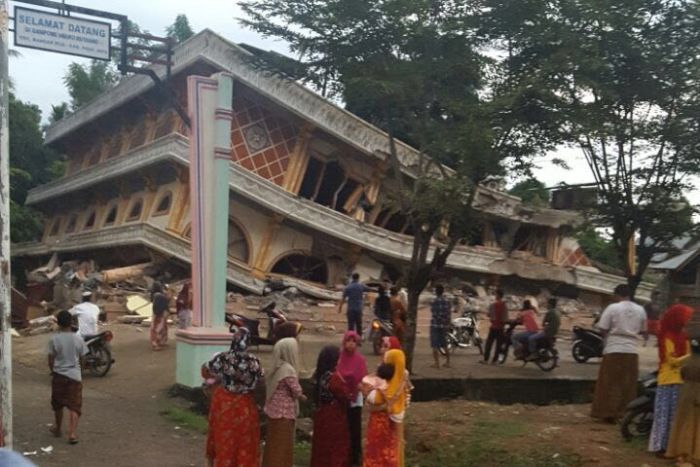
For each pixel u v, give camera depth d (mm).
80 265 29688
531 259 33781
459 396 13141
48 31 8352
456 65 11969
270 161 27875
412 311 12984
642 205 13781
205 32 25812
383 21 11930
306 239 28500
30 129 48031
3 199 5309
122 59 11211
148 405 11078
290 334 7516
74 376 8836
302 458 9227
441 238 13578
